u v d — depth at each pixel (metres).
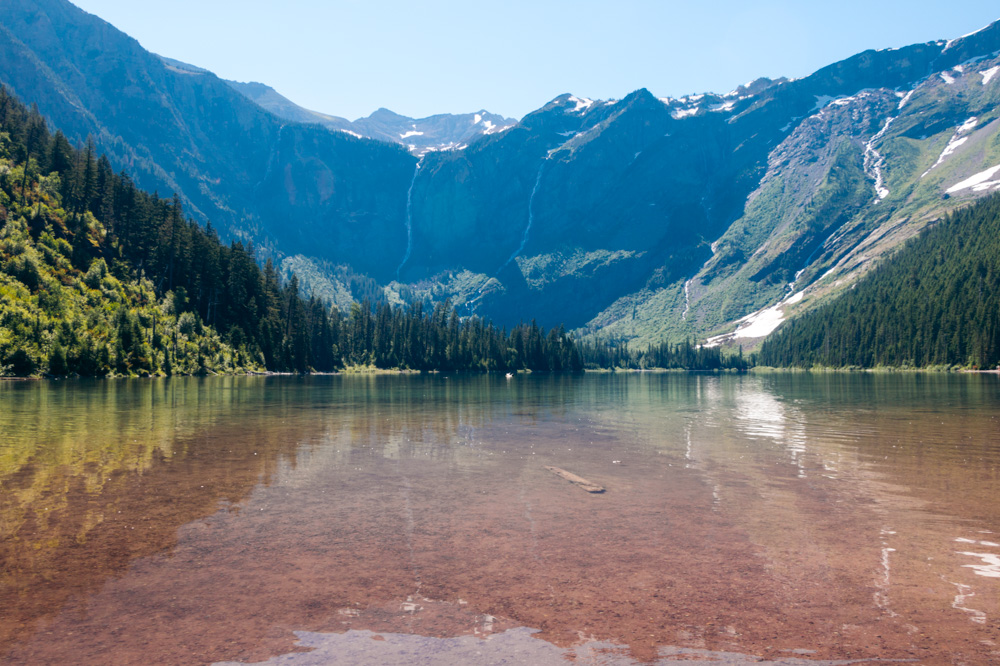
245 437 32.09
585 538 14.65
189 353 123.56
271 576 12.02
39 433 32.34
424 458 26.27
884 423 40.75
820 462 25.36
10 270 106.44
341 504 17.91
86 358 98.75
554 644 9.25
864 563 12.90
